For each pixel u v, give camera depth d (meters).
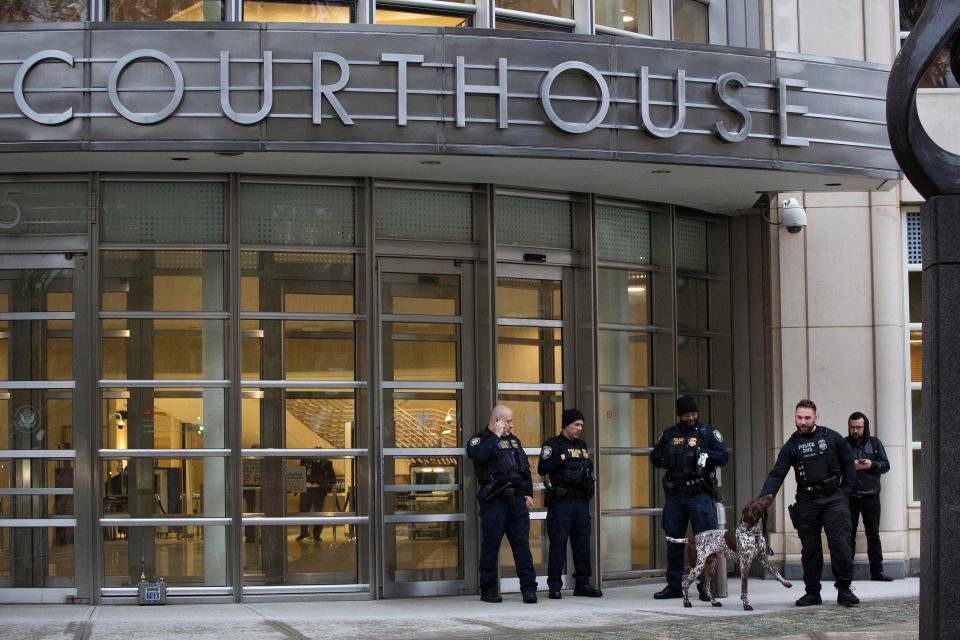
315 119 10.92
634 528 13.72
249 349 12.05
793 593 12.88
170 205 12.04
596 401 13.10
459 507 12.66
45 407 11.86
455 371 12.77
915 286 14.69
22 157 11.20
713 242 14.80
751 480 14.63
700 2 14.43
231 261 11.98
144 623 10.38
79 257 11.90
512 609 11.52
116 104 10.77
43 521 11.77
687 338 14.57
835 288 14.31
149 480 11.86
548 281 13.34
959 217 7.35
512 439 12.06
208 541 11.89
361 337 12.27
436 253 12.70
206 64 10.89
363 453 12.18
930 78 14.55
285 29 10.98
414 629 10.16
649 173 12.30
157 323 11.98
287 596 11.91
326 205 12.35
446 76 11.20
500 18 13.01
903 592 12.86
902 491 14.17
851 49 14.34
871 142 12.47
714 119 11.84
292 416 12.09
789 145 12.04
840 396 14.23
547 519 12.53
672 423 13.95
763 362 14.58
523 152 11.30
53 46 10.85
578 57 11.48
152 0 12.09
